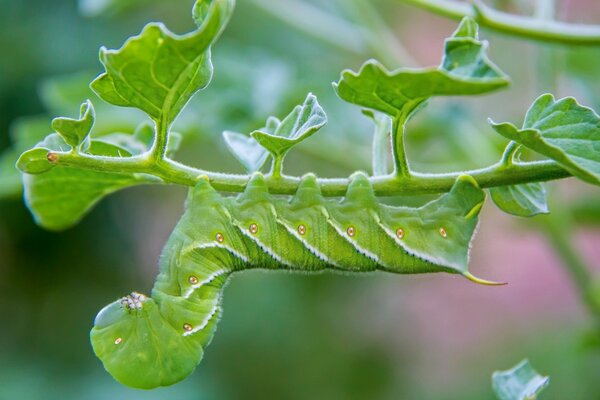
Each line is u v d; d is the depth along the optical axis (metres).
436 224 0.39
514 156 0.38
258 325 0.84
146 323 0.38
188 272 0.39
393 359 0.92
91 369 0.84
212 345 0.84
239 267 0.39
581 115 0.36
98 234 0.88
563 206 0.49
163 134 0.37
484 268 0.97
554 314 0.93
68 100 0.51
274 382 0.85
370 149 0.51
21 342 0.87
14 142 0.76
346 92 0.36
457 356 0.94
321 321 0.88
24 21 0.77
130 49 0.35
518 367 0.39
